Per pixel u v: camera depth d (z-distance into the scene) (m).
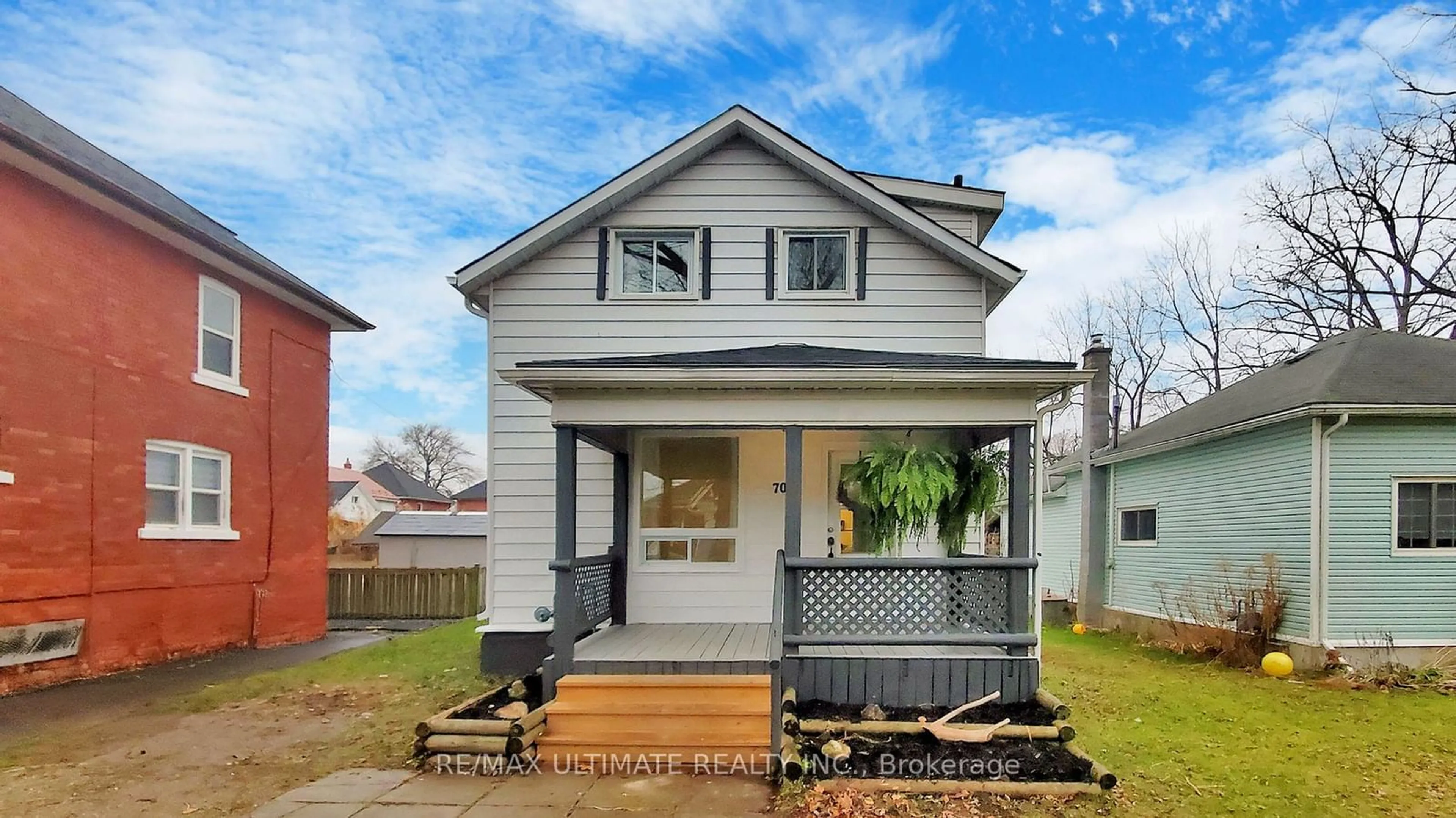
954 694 6.44
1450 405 9.52
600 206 9.12
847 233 9.27
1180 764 5.77
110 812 4.67
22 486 7.93
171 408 10.03
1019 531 6.72
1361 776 5.57
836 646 6.61
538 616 8.66
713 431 8.69
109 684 8.42
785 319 9.16
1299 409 9.88
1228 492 11.65
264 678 8.62
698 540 8.63
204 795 4.97
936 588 6.61
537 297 9.18
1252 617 10.49
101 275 8.97
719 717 6.03
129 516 9.35
